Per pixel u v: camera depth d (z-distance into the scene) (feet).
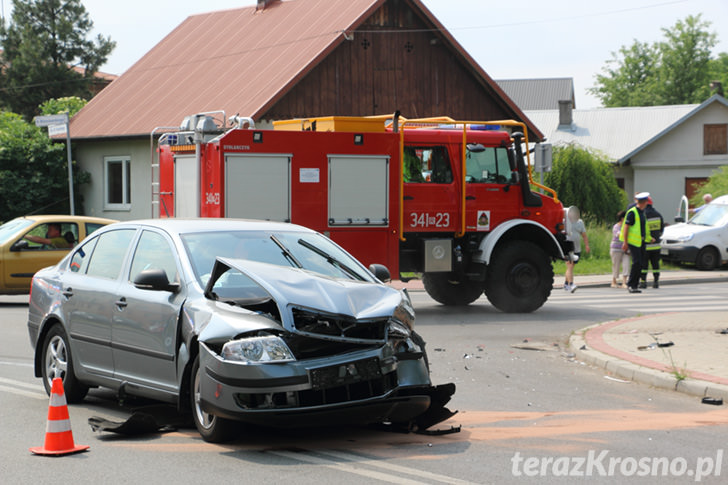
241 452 34.86
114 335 41.06
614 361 56.59
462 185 85.56
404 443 36.47
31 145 168.45
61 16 289.94
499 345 67.62
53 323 46.60
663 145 274.98
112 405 45.14
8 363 57.98
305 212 80.02
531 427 40.01
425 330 76.02
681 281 128.77
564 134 300.40
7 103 279.28
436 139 84.74
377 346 35.14
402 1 162.30
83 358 43.65
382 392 35.35
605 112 307.58
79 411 43.52
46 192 167.53
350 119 82.38
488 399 47.14
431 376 54.49
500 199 87.25
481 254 86.33
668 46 478.59
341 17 160.76
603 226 188.24
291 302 34.42
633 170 279.90
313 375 33.63
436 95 166.40
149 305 38.99
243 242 40.93
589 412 43.75
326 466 32.76
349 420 34.71
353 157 81.46
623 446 36.37
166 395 38.09
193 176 81.61
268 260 40.06
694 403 46.60
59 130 118.62
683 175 273.54
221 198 77.51
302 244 42.27
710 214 153.48
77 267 46.26
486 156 86.94
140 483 30.68
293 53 157.28
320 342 35.32
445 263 84.74
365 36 159.22
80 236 95.04
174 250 39.86
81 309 43.57
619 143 289.74
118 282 42.01
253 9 189.06
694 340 63.93
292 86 147.23
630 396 48.47
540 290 88.17
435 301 100.83
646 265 115.65
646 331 69.46
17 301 99.91
